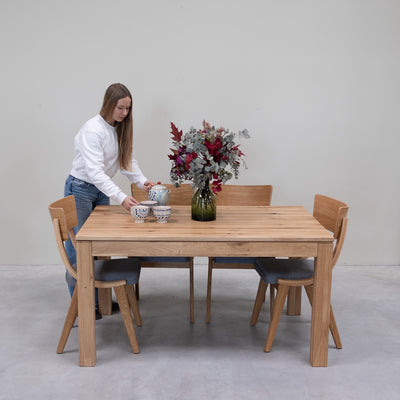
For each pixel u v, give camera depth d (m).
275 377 2.35
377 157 3.79
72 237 2.60
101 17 3.54
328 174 3.81
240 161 3.77
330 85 3.68
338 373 2.39
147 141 3.73
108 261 2.68
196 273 3.78
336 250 2.46
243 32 3.59
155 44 3.59
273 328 2.56
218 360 2.50
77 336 2.76
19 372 2.38
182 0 3.54
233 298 3.33
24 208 3.79
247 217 2.71
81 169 2.84
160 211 2.52
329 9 3.58
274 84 3.67
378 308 3.16
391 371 2.42
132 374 2.36
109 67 3.61
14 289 3.40
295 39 3.61
